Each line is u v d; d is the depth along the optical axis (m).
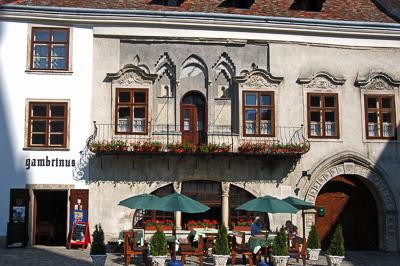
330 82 21.86
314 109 21.69
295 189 21.20
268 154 20.44
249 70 21.58
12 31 20.58
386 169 21.86
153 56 21.23
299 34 21.84
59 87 20.59
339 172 21.62
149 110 20.58
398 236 21.58
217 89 21.56
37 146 20.22
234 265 16.11
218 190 21.09
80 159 20.36
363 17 22.94
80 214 19.98
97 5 21.30
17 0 20.80
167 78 21.44
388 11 23.47
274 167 21.25
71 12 20.62
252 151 20.28
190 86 21.41
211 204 21.02
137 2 21.89
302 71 21.78
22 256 17.62
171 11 21.11
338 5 23.47
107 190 20.34
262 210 15.87
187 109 21.48
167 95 21.31
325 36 22.05
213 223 20.47
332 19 22.23
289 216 21.19
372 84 22.12
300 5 23.02
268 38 21.67
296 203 18.05
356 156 21.59
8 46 20.52
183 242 16.41
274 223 21.03
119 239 17.94
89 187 20.28
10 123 20.23
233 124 21.33
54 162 20.23
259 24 21.39
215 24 21.20
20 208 19.78
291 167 21.27
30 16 20.48
